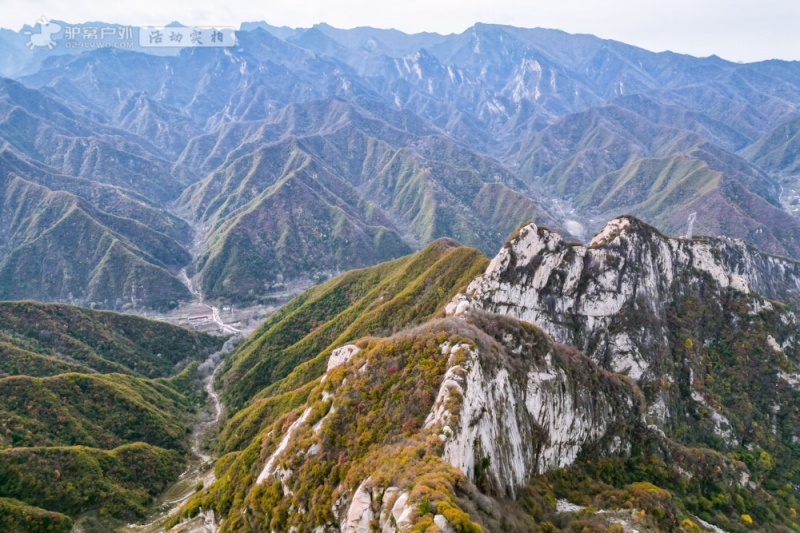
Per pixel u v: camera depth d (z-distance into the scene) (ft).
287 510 251.19
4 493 386.52
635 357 447.83
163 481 471.62
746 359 475.31
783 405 452.35
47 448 426.10
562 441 296.10
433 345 277.44
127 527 398.42
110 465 449.06
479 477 215.51
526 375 292.20
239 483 320.70
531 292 476.54
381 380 277.03
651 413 418.51
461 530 153.28
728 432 426.92
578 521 231.71
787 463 408.46
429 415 234.79
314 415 288.92
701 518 304.91
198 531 331.57
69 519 379.76
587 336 467.11
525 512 222.07
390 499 181.98
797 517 343.26
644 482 297.33
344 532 215.72
